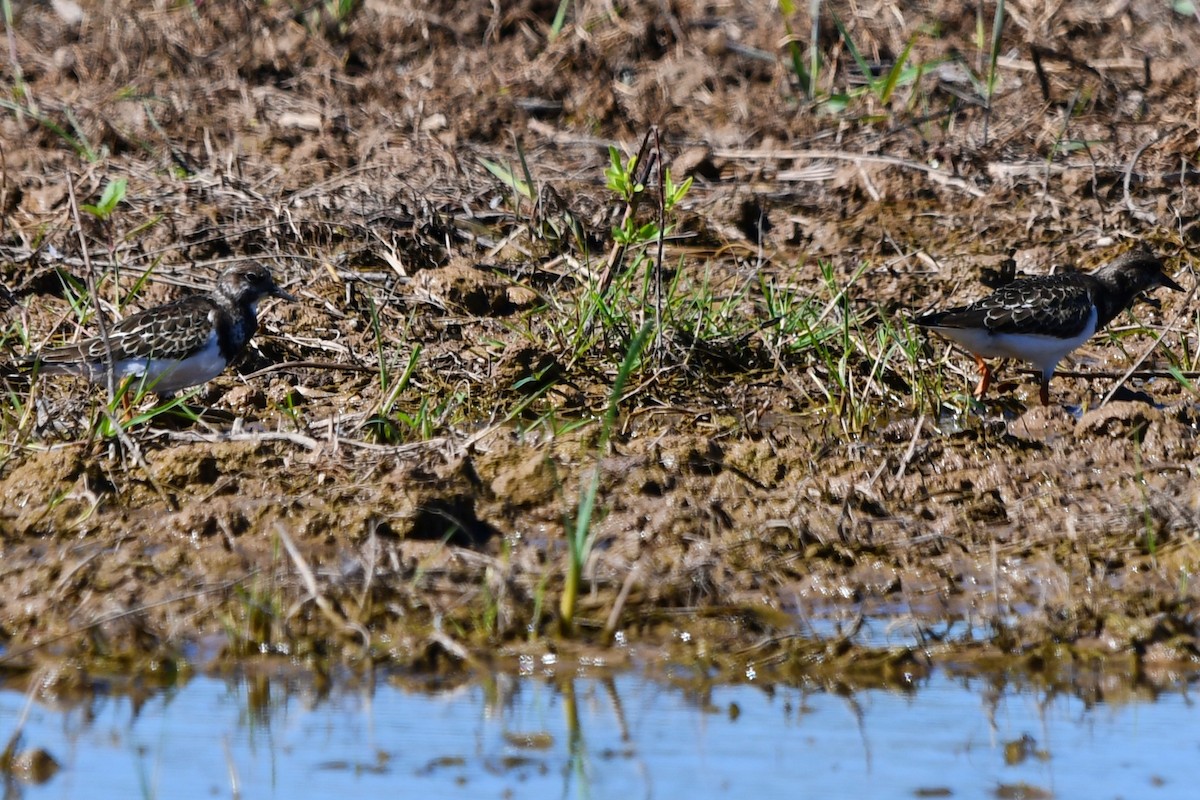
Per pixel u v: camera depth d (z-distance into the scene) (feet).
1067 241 59.21
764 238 60.08
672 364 49.14
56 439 43.14
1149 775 28.78
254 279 47.91
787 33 75.36
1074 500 40.34
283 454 42.06
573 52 75.41
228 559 36.24
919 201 62.75
